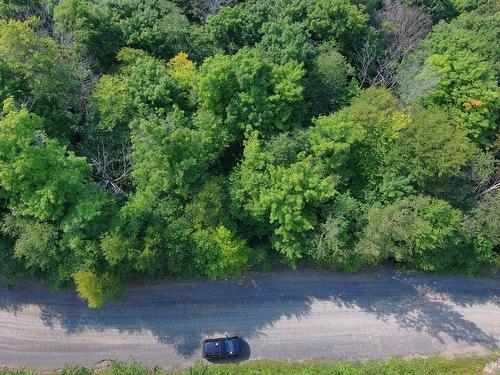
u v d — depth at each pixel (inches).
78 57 1685.5
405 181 1585.9
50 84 1523.1
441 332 1648.6
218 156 1625.2
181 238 1464.1
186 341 1565.0
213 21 1839.3
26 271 1549.0
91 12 1724.9
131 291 1606.8
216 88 1576.0
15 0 1753.2
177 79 1663.4
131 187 1601.9
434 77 1711.4
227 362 1546.5
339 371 1491.1
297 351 1577.3
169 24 1790.1
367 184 1673.2
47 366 1514.5
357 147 1641.2
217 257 1491.1
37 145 1373.0
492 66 1845.5
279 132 1643.7
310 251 1513.3
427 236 1531.7
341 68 1753.2
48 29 1793.8
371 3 1998.0
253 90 1566.2
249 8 1859.0
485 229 1625.2
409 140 1573.6
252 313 1614.2
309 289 1664.6
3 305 1568.7
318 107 1803.6
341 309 1646.2
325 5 1802.4
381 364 1553.9
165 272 1622.8
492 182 1707.7
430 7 2178.9
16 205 1379.2
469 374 1571.1
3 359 1513.3
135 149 1486.2
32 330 1547.7
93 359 1528.1
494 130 1769.2
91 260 1389.0
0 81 1469.0
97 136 1579.7
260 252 1587.1
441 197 1626.5
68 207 1392.7
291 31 1752.0
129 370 1425.9
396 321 1647.4
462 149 1544.0
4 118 1337.4
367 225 1544.0
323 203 1576.0
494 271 1759.4
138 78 1611.7
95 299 1414.9
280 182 1475.1
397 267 1731.1
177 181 1435.8
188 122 1577.3
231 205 1513.3
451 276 1747.0
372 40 1932.8
